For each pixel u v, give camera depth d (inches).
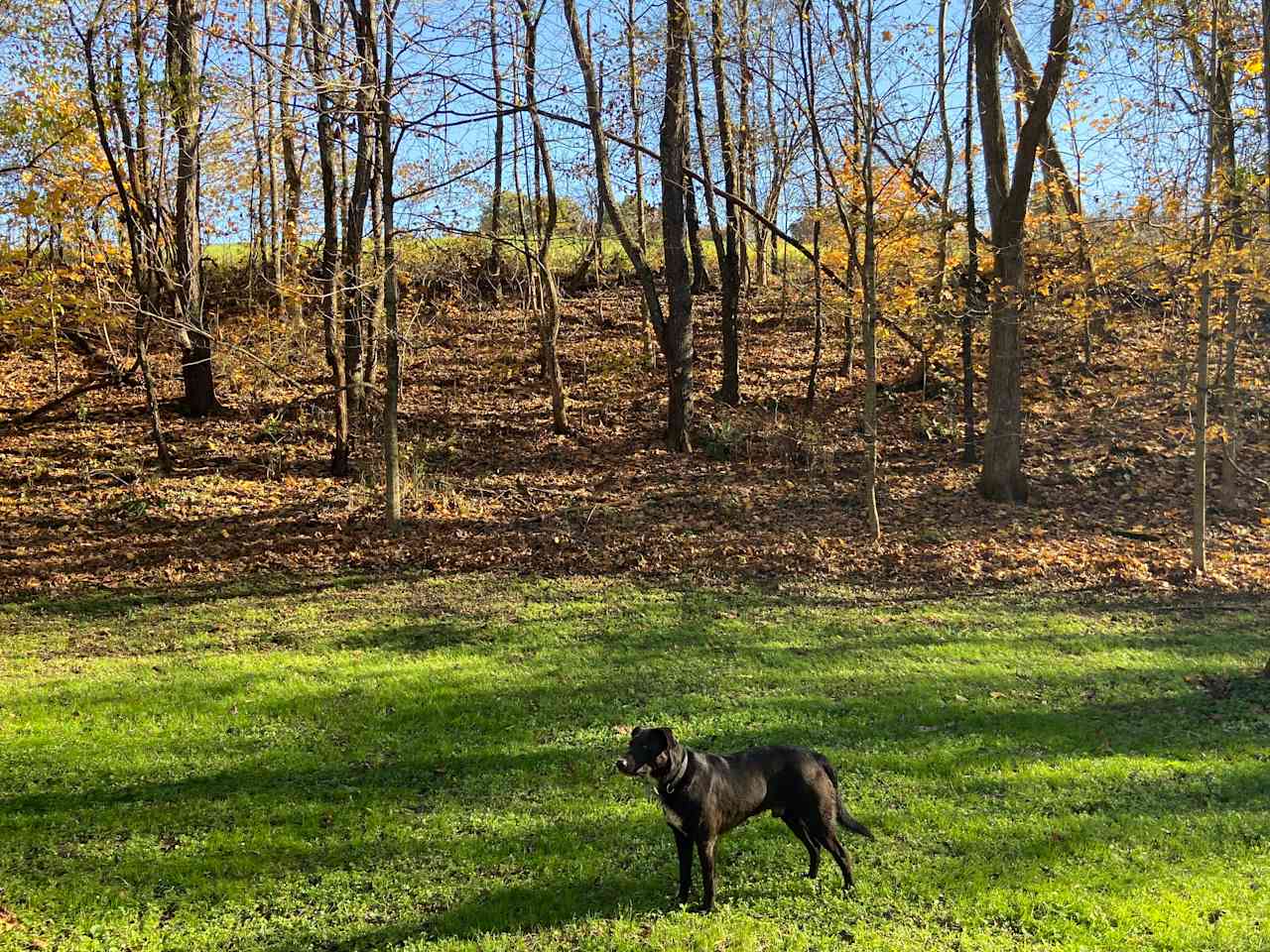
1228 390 639.8
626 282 1288.1
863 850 247.9
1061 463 723.4
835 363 960.3
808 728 335.9
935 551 567.2
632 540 591.8
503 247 1186.0
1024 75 703.7
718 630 453.1
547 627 459.2
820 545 580.4
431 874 239.0
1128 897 222.5
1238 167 480.1
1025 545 580.1
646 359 952.3
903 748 317.7
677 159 733.9
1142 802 275.9
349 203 764.6
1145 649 425.7
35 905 224.7
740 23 655.1
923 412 829.2
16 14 575.5
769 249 1445.6
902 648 426.6
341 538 592.1
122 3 615.2
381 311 729.0
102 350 950.4
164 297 769.6
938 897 224.5
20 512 619.2
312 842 255.1
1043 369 887.1
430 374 954.7
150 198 716.0
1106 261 732.7
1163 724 340.5
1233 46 480.1
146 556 562.3
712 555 568.4
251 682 382.9
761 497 670.5
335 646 435.8
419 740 327.6
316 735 332.8
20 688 378.0
